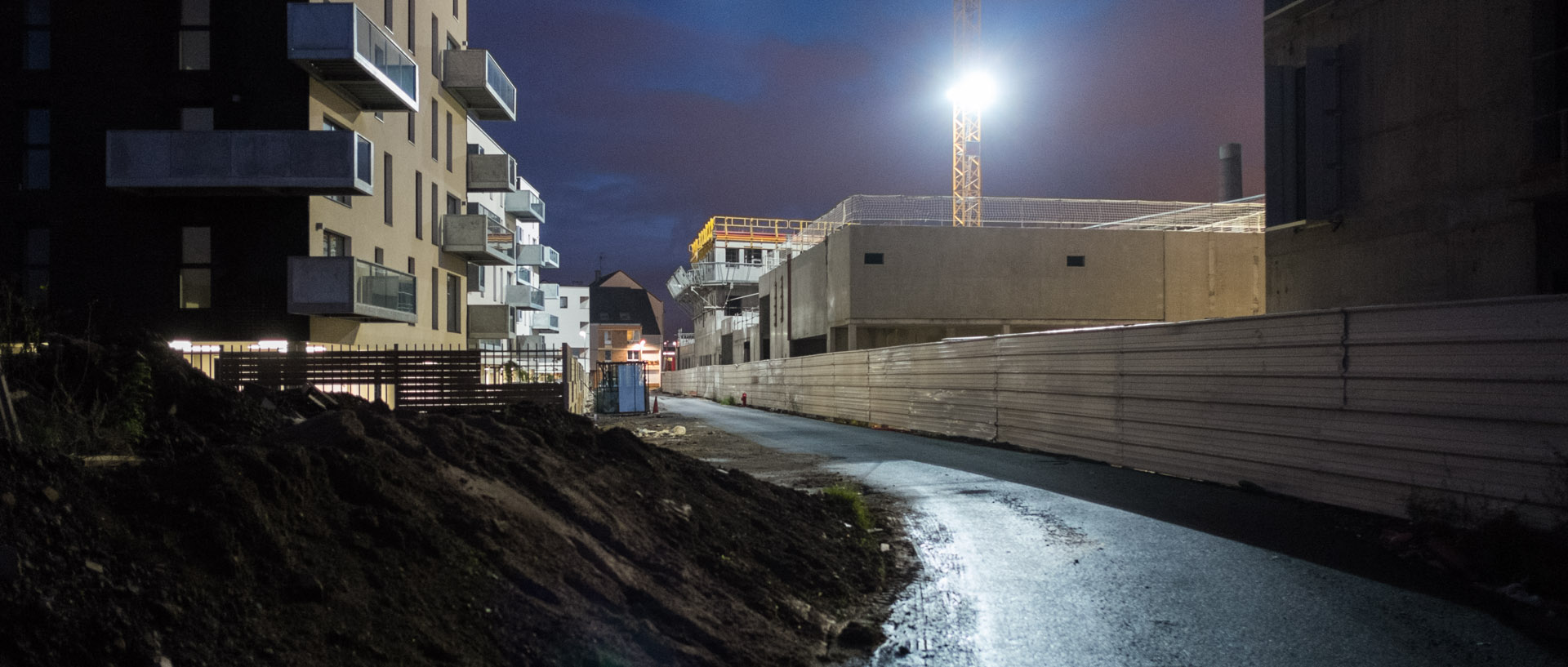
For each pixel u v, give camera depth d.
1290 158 15.21
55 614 2.49
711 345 70.81
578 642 3.71
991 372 17.59
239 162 18.20
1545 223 10.89
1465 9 11.85
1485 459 7.10
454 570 3.77
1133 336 12.56
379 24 23.05
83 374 5.91
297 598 3.11
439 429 5.43
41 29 19.53
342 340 21.16
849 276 33.38
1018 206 35.31
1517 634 4.87
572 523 5.02
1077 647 4.85
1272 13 15.65
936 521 8.74
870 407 25.80
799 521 7.51
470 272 35.44
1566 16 10.71
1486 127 11.55
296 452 3.77
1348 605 5.48
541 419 7.50
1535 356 6.68
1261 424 9.94
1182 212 36.09
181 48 19.45
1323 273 14.39
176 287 19.23
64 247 19.08
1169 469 11.70
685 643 4.21
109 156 17.94
